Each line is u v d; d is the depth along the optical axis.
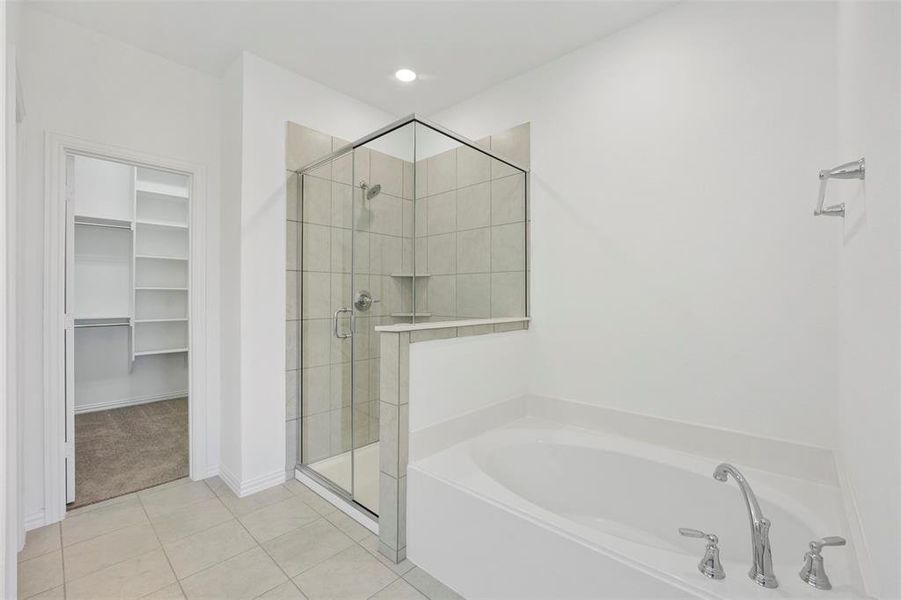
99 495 2.41
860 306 1.15
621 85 2.21
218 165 2.67
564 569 1.34
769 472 1.75
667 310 2.04
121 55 2.32
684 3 1.98
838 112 1.55
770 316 1.75
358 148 2.36
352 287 2.37
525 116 2.63
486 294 2.40
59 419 2.14
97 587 1.66
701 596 1.08
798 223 1.68
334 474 2.41
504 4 2.05
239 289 2.43
